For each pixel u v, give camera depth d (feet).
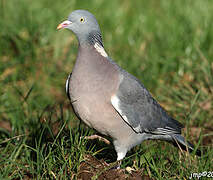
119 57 45.83
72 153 26.30
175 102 39.24
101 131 27.27
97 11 55.42
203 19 51.93
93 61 26.50
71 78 26.86
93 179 25.09
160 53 47.34
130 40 50.31
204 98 38.58
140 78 42.32
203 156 28.53
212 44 46.50
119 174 25.86
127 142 27.94
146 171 27.07
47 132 31.09
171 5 58.44
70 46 46.80
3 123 36.52
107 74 26.32
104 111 26.20
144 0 63.26
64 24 27.76
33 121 33.81
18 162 28.68
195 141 34.24
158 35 50.44
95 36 27.50
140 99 27.86
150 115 28.50
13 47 45.57
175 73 43.73
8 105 38.14
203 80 41.42
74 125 32.83
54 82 43.27
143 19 55.16
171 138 30.19
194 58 44.88
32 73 43.09
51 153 26.63
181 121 37.11
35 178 26.40
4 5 51.21
